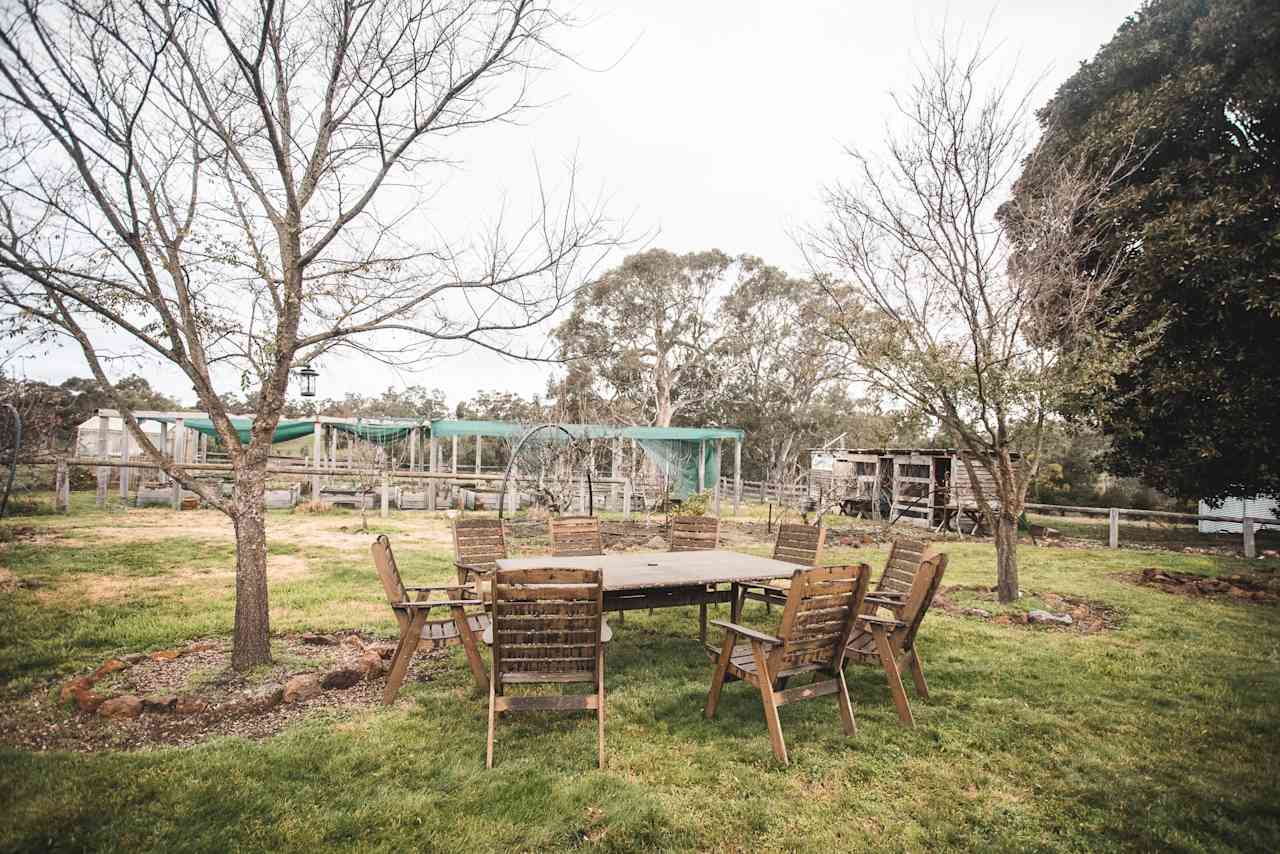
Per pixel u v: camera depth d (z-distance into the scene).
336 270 4.76
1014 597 7.61
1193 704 4.39
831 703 4.35
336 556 10.03
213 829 2.73
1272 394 11.27
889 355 7.38
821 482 19.80
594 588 3.49
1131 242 12.16
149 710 3.91
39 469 18.73
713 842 2.75
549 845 2.70
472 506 18.78
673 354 36.03
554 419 21.38
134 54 3.82
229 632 5.62
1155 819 2.96
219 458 25.08
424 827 2.79
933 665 5.17
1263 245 10.69
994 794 3.18
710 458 24.75
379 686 4.48
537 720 3.97
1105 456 15.04
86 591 7.10
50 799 2.89
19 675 4.53
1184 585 8.78
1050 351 7.59
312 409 28.31
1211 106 11.88
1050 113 14.09
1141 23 13.50
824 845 2.74
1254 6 11.20
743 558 6.14
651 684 4.68
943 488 17.64
